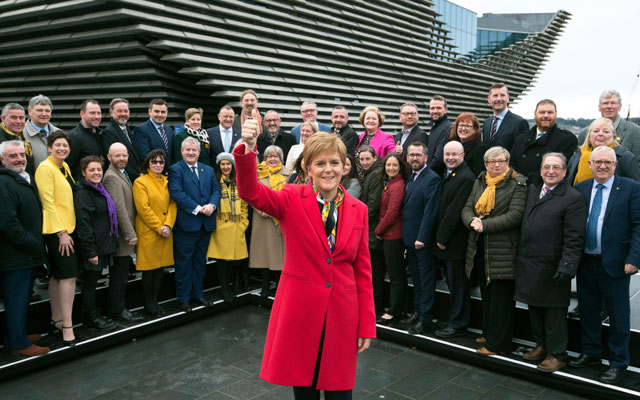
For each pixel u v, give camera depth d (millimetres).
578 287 3467
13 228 3385
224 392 3369
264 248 5117
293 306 2002
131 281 4828
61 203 3826
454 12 29812
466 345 3926
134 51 8766
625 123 4156
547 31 24656
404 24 16969
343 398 2055
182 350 4121
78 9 8734
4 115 3994
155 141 4938
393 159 4355
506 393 3324
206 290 5566
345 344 2029
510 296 3670
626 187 3164
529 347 3861
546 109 4012
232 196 4977
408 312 4781
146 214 4383
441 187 4113
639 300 4391
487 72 21422
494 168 3693
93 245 3982
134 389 3406
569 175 3947
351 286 2086
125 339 4230
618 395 3078
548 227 3342
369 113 5273
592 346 3455
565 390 3314
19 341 3623
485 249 3693
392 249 4406
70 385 3461
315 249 2002
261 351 4113
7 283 3553
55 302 4066
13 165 3508
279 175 5039
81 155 4520
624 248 3166
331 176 1999
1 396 3287
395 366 3781
